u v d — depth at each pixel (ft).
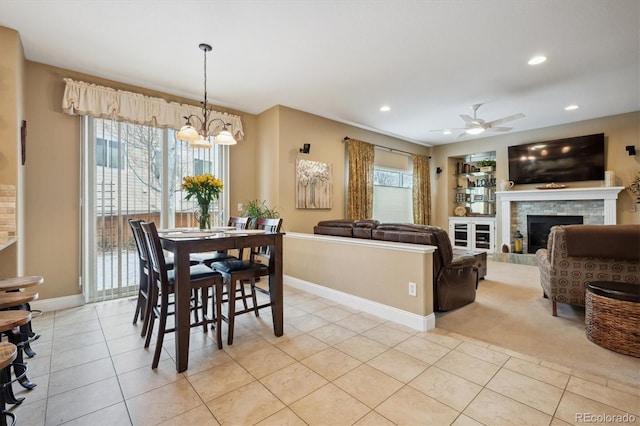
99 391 5.99
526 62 11.10
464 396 5.79
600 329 7.99
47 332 8.84
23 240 10.10
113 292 12.05
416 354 7.47
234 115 15.65
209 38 9.44
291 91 13.73
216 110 15.26
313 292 12.73
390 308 9.77
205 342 8.18
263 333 8.73
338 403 5.61
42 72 10.75
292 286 13.88
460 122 18.75
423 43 9.80
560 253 9.91
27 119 10.41
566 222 19.38
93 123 11.66
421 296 8.98
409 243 10.11
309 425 5.05
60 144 11.04
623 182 17.31
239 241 7.84
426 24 8.78
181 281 6.84
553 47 10.07
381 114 17.11
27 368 6.82
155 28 8.88
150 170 12.98
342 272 11.46
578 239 9.40
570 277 9.80
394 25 8.82
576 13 8.26
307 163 16.55
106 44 9.71
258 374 6.59
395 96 14.40
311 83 12.89
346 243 11.26
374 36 9.39
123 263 12.30
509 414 5.28
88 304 11.41
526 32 9.19
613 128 17.57
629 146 16.88
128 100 12.19
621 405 5.48
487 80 12.67
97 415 5.30
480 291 13.30
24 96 10.16
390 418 5.21
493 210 23.67
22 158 9.62
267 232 8.95
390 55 10.57
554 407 5.45
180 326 6.73
